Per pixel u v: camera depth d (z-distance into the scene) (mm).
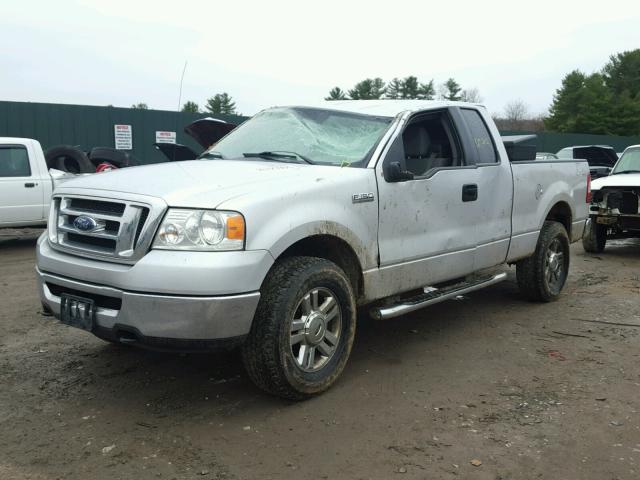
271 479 2961
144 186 3582
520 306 6254
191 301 3223
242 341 3426
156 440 3326
